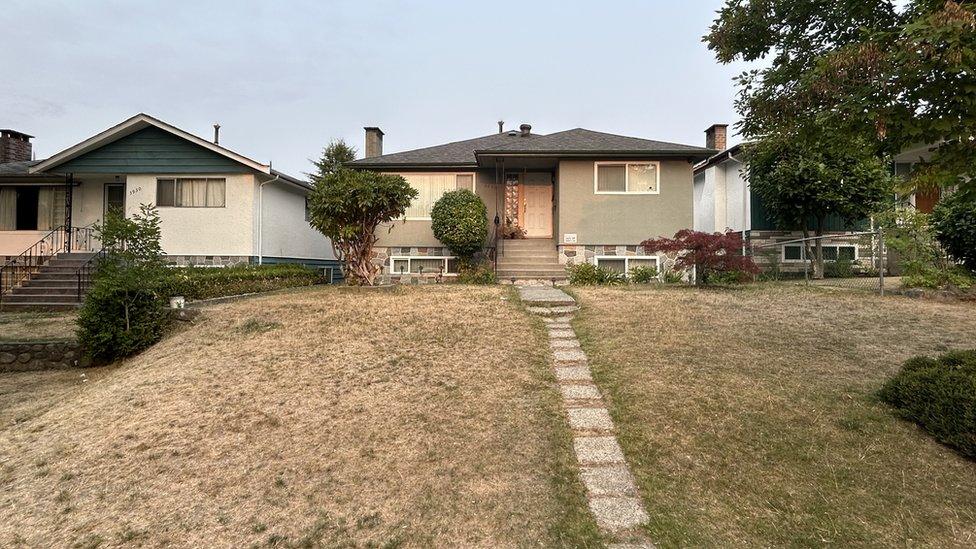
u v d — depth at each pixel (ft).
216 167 48.14
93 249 49.83
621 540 10.23
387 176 36.11
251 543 10.55
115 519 11.47
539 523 10.85
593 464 12.92
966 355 14.48
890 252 43.45
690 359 18.97
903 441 13.01
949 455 12.34
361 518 11.21
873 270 44.21
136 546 10.59
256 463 13.39
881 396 15.10
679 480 12.10
